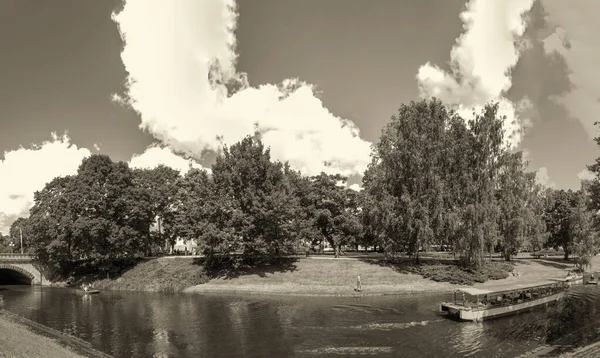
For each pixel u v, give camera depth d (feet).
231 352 121.39
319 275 250.98
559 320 155.63
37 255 313.12
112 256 294.46
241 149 285.43
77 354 115.65
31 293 264.52
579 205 295.07
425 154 259.80
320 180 336.08
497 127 260.01
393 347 122.83
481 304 166.40
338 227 320.70
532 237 300.40
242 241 261.65
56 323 165.27
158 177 355.56
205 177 292.81
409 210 246.88
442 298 206.28
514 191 294.66
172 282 260.83
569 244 306.76
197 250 266.98
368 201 279.69
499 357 112.78
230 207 267.59
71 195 292.40
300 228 285.23
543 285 190.39
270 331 144.77
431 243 259.80
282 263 275.18
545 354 114.52
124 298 234.38
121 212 298.76
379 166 280.10
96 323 164.55
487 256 355.77
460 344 125.18
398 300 203.21
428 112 271.90
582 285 248.11
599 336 132.05
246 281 249.55
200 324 158.81
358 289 225.35
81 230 276.00
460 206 257.34
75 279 304.09
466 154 260.21
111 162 303.89
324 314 171.94
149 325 159.12
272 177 284.61
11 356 87.61
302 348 123.24
